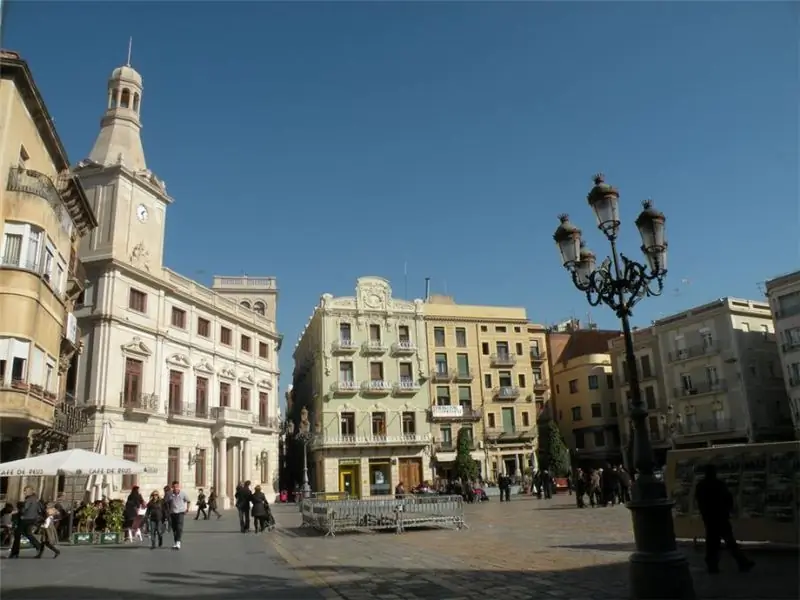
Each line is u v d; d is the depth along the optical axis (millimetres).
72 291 27344
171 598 9477
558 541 15539
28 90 20422
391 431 57625
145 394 37406
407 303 61594
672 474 13820
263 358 51875
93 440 33781
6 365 19438
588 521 20891
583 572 10586
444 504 20812
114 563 14352
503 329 64375
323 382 57094
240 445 46250
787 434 48531
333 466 55562
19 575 12508
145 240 39344
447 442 58844
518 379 63344
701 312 52844
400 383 58750
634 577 8195
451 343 62156
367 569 11953
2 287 19578
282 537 20203
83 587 10758
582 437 64188
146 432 37250
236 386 47094
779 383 49812
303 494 44219
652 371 57562
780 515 11719
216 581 11102
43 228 20703
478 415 60438
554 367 68938
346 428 57031
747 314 51438
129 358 36812
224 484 42750
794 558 11062
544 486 39844
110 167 37531
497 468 59969
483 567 11633
